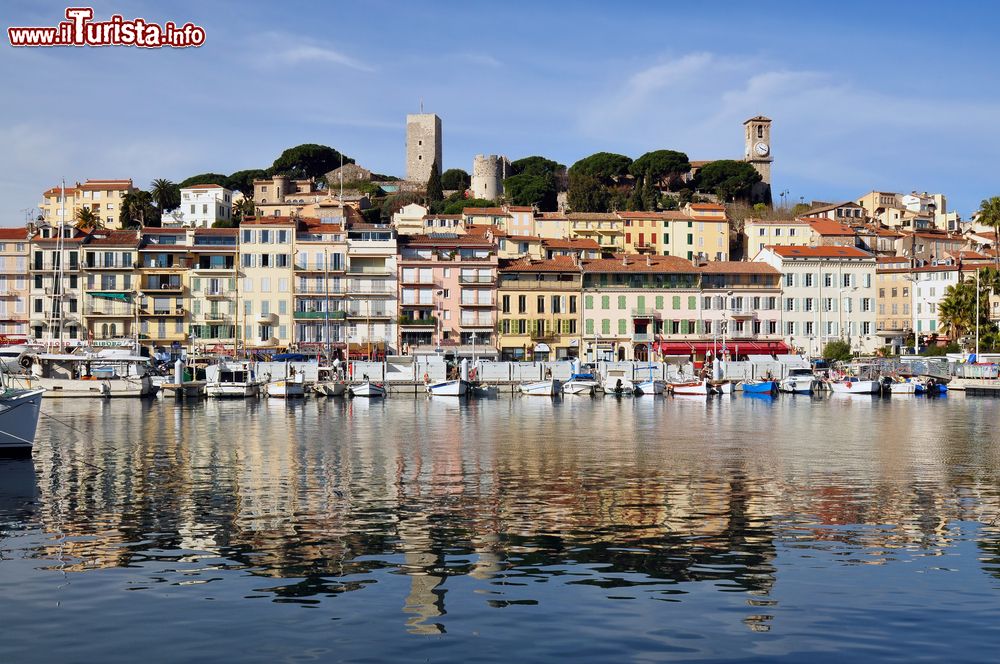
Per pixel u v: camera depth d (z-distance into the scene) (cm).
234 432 6512
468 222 18950
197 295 14062
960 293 14812
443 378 12706
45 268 14012
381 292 14225
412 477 4181
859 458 4934
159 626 2048
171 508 3369
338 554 2669
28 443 4869
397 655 1883
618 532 2962
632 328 14600
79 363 11231
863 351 15100
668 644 1945
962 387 12481
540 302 14525
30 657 1873
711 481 4072
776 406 10031
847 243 18875
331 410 9150
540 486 3912
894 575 2452
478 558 2625
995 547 2761
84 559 2608
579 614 2128
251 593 2284
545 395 11931
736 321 14788
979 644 1944
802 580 2400
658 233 19638
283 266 14188
